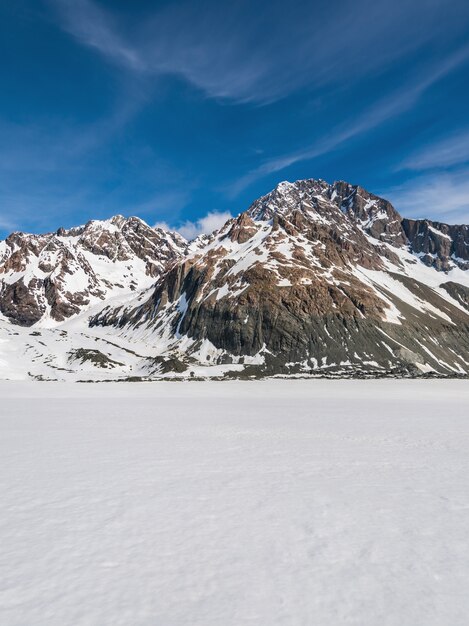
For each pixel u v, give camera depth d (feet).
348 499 48.85
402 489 53.06
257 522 41.55
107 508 45.42
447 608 26.73
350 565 32.68
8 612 25.93
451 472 61.93
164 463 67.21
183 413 148.15
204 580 30.22
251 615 25.75
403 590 29.01
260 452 76.48
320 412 150.61
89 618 25.38
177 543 36.55
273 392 271.08
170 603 27.17
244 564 32.71
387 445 83.92
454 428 108.78
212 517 42.80
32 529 39.47
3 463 67.05
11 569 31.71
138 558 33.65
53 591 28.60
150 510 44.86
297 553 34.71
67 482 55.77
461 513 44.42
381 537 38.11
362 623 24.93
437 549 35.65
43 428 108.99
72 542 36.63
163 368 479.41
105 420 127.13
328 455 73.87
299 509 45.37
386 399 214.48
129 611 26.18
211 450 78.28
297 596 28.14
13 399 221.25
